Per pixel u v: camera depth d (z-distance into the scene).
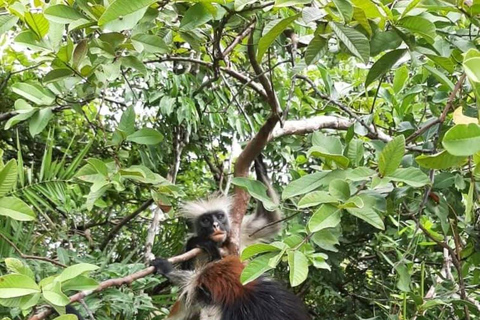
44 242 4.29
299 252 2.27
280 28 2.43
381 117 4.83
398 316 3.55
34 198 3.42
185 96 5.03
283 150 5.10
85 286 2.49
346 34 2.43
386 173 2.32
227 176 5.55
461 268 3.52
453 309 3.75
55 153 5.41
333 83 4.65
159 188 3.44
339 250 4.61
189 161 5.97
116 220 5.62
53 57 2.89
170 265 4.01
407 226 3.91
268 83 3.51
